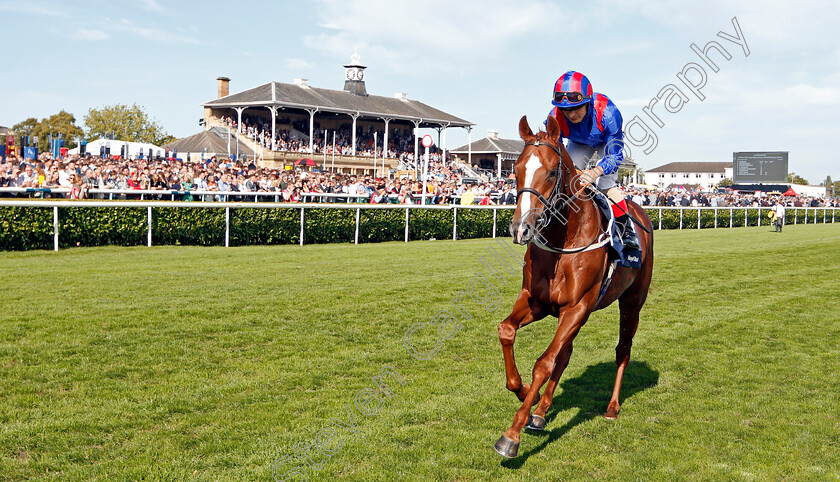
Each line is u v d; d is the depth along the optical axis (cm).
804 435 378
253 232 1284
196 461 329
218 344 534
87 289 738
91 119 6056
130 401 405
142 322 593
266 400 414
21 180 1647
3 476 312
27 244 1062
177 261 992
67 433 358
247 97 3697
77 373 453
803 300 807
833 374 495
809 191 6819
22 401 400
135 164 2003
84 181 1573
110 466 323
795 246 1553
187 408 397
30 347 507
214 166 2252
